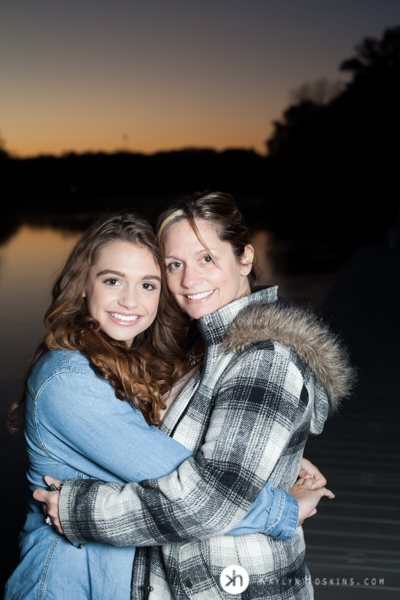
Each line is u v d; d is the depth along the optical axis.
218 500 1.42
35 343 7.05
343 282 11.20
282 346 1.56
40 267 13.04
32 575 1.62
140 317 1.75
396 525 3.19
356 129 43.41
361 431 4.52
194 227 1.72
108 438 1.55
